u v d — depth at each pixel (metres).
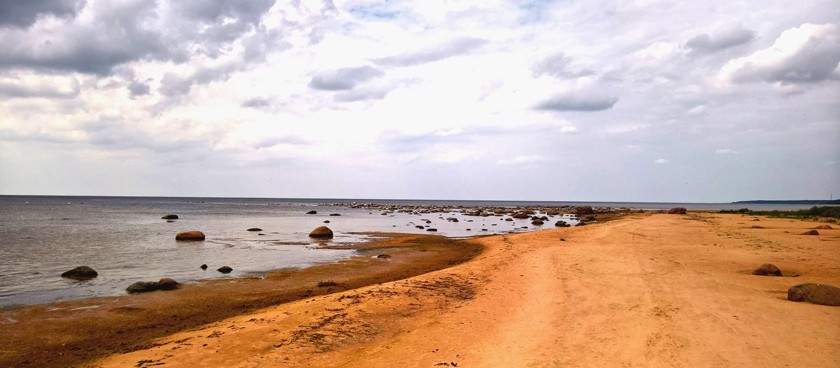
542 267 21.73
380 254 30.45
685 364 9.12
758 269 18.77
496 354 10.16
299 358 10.05
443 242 38.69
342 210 118.38
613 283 17.30
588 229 42.78
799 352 9.70
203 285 19.80
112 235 42.56
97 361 10.25
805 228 39.34
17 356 10.92
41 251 30.50
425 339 11.45
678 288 16.12
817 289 13.99
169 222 62.47
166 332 12.86
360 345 11.13
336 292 18.61
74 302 16.31
